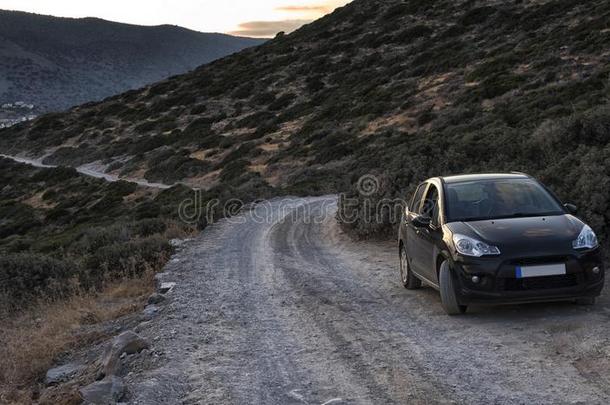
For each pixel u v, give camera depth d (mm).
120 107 96438
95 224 42312
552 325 6273
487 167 14328
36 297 12078
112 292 11672
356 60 77812
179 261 13594
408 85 59500
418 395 4805
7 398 6176
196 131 72875
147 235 20703
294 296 9000
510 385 4848
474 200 7570
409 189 14430
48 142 91562
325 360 5887
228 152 62312
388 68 70312
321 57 82688
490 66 53062
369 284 9500
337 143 51250
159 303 9383
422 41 74062
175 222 21719
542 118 30328
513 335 6109
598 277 6512
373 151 43969
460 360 5531
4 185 75312
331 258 12797
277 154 54688
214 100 83375
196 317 8055
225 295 9414
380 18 89250
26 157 89312
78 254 19422
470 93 48594
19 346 8039
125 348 6531
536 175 11367
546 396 4574
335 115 60438
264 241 16344
